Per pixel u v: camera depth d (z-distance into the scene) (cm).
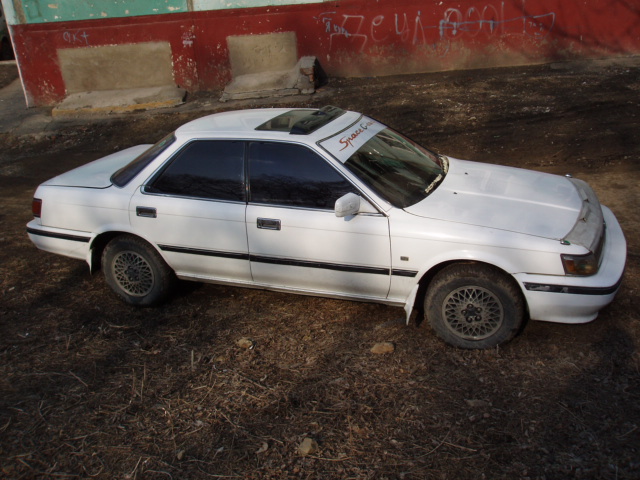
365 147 470
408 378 402
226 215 460
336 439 352
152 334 476
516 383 389
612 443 334
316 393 394
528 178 488
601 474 313
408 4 1288
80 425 376
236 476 329
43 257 633
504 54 1323
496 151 880
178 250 485
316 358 432
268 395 395
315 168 442
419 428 356
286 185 449
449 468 325
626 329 435
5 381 423
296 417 372
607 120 949
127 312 513
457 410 369
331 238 436
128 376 423
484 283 408
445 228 410
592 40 1295
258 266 468
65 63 1345
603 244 426
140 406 391
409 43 1323
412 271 422
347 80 1345
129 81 1364
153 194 484
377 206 425
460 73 1320
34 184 921
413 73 1353
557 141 889
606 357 407
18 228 725
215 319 493
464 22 1298
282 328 473
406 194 439
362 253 431
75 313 514
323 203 439
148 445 357
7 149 1134
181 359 440
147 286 507
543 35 1299
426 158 503
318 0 1291
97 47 1330
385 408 375
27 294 551
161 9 1300
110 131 1181
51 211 520
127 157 575
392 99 1177
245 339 457
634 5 1259
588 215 429
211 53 1335
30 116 1317
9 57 1897
